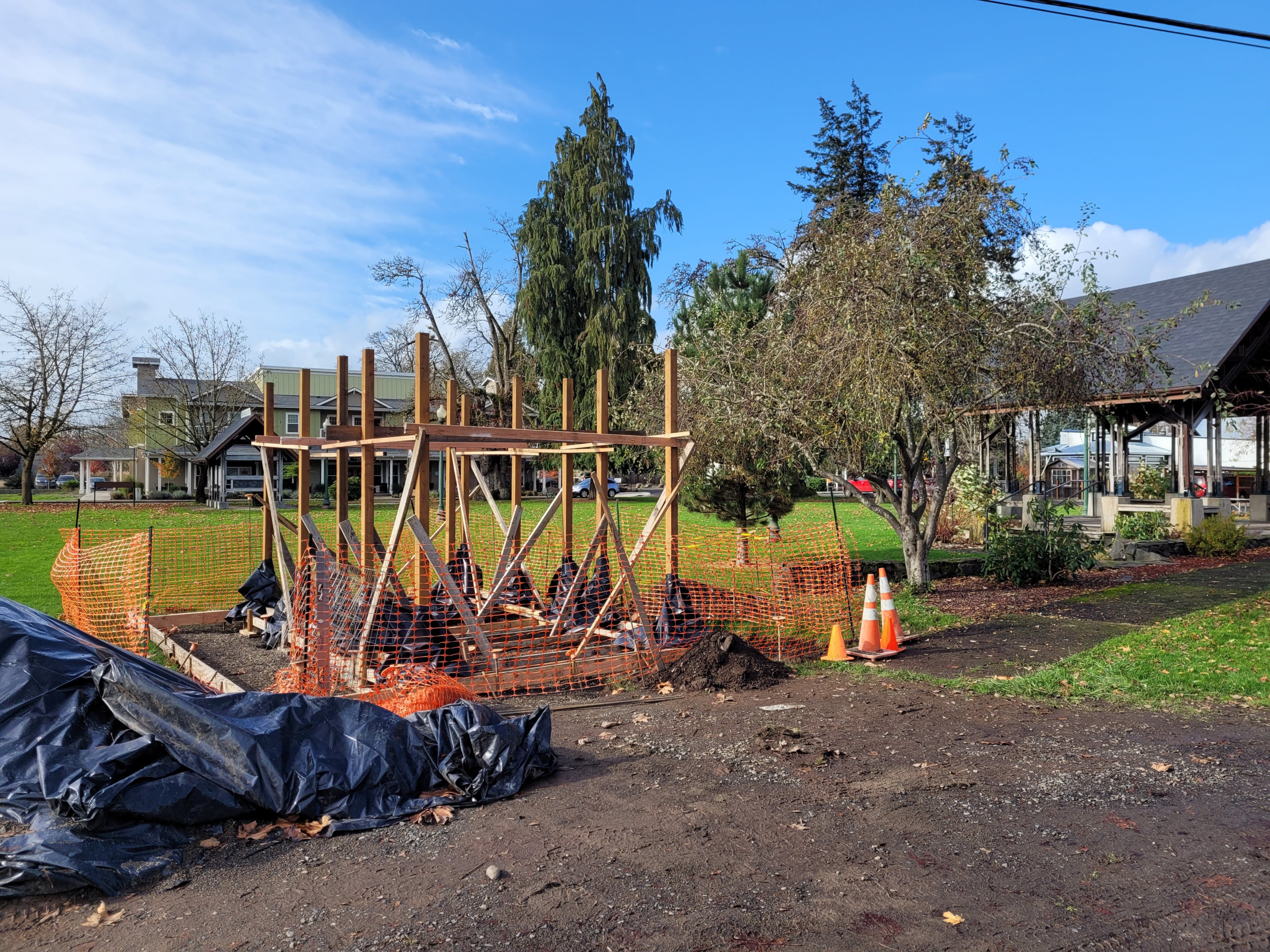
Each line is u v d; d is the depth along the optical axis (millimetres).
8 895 3361
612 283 34531
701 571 11648
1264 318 19766
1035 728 5859
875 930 3139
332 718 4496
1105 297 11148
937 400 10188
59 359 38125
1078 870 3623
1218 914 3238
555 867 3684
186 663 7680
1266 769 4945
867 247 9984
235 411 45719
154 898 3420
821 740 5602
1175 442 22469
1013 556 12930
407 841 3967
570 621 8102
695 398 13102
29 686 4230
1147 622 9727
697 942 3061
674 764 5141
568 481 9266
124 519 28281
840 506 32000
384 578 6609
